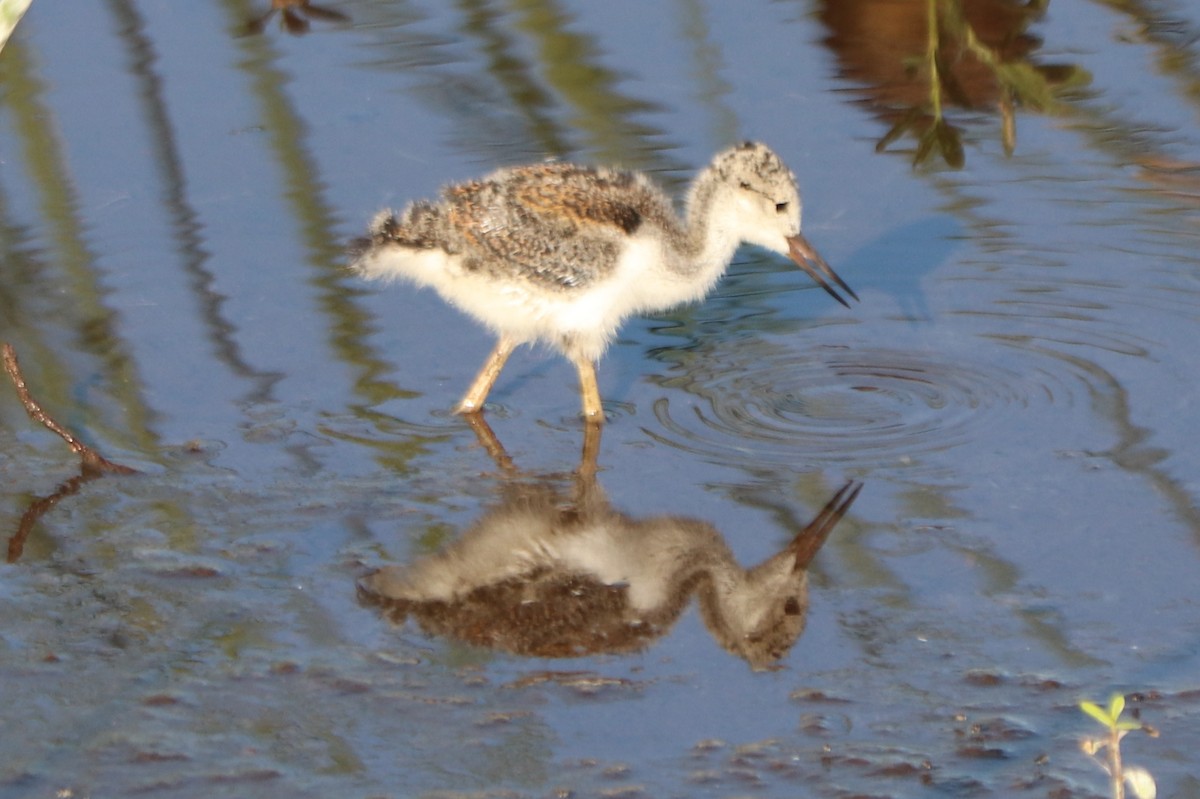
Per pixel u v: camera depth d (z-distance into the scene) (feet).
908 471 33.99
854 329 40.70
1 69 52.08
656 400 37.78
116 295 41.24
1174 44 51.57
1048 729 25.39
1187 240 42.93
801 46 53.36
